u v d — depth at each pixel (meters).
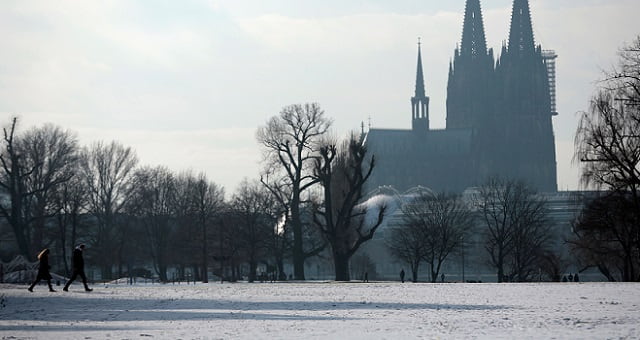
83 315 84.94
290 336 60.66
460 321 71.38
